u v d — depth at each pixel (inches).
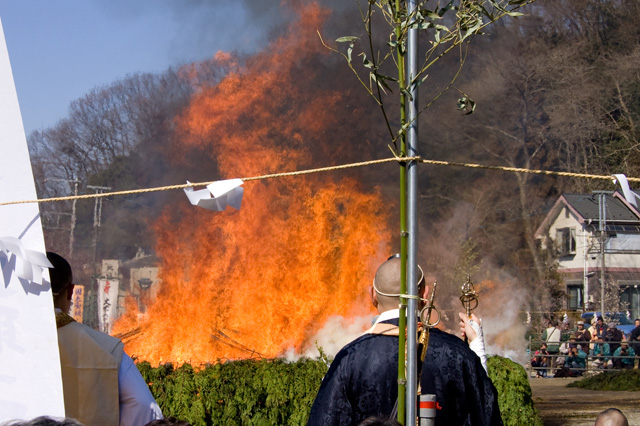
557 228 1684.3
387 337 111.1
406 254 99.9
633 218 1624.0
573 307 1656.0
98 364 116.3
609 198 1654.8
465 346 112.5
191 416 257.9
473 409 109.0
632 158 1622.8
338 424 108.3
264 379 265.1
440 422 106.9
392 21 100.8
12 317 104.7
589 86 1663.4
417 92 99.0
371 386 107.9
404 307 100.5
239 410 262.5
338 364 111.4
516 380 292.8
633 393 552.4
